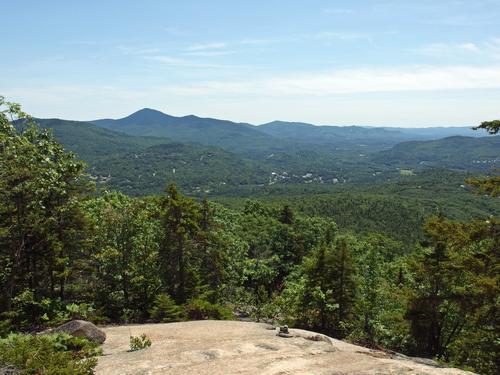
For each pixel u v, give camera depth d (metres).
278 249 68.56
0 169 18.89
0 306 21.50
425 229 25.75
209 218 38.16
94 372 11.10
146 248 29.06
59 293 26.81
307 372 11.18
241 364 11.84
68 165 23.11
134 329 18.38
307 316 35.69
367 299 33.44
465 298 19.00
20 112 20.52
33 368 9.87
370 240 55.53
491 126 17.84
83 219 24.81
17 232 21.98
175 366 11.59
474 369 22.91
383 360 12.73
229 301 45.19
